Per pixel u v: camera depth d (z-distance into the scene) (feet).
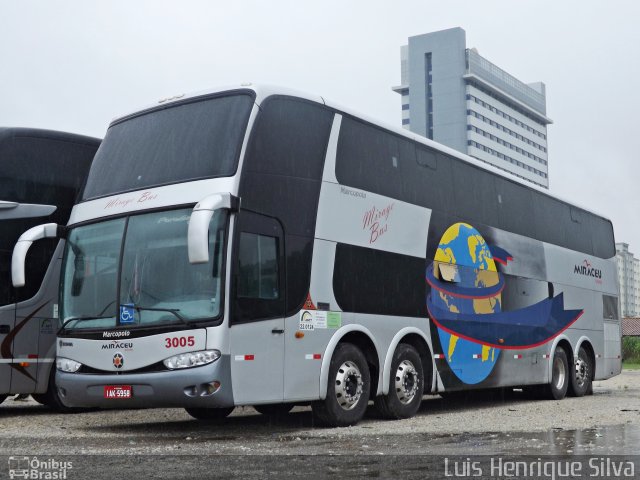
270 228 34.55
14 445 30.68
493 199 53.01
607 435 33.32
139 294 33.71
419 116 487.20
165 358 32.32
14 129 46.09
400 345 41.75
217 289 32.12
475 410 48.75
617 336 70.54
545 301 58.08
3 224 44.42
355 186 39.73
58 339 35.96
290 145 36.27
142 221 34.81
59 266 46.78
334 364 37.19
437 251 45.73
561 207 63.10
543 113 570.05
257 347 33.17
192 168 34.65
